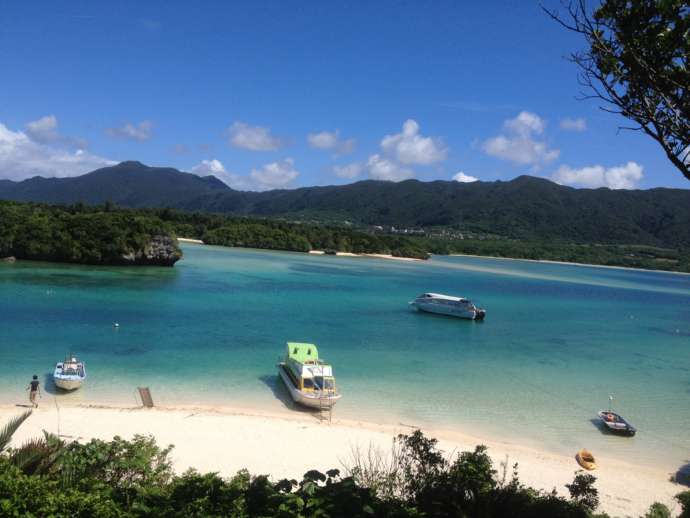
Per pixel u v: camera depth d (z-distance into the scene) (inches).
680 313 3543.3
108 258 3700.8
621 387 1596.9
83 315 1982.0
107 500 394.3
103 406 1125.1
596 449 1119.0
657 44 300.5
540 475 933.2
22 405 1095.6
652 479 973.8
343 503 377.4
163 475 555.5
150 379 1337.4
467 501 424.2
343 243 7214.6
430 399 1354.6
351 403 1284.4
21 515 364.2
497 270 6466.5
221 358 1567.4
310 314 2409.0
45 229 3639.3
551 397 1448.1
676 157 312.8
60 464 467.2
